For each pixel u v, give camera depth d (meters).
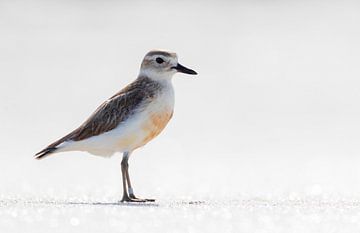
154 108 11.15
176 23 30.53
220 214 9.48
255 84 23.30
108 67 24.52
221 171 14.40
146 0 33.59
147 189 12.38
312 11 32.34
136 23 30.16
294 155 16.16
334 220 9.16
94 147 11.04
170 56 11.45
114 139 10.96
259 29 30.05
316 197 11.31
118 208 9.87
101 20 30.39
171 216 9.30
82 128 11.05
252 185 12.78
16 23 29.14
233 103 21.42
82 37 28.00
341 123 19.39
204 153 16.42
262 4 33.59
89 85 22.64
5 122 18.88
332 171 14.28
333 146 17.08
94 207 9.95
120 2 32.94
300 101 21.66
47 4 31.89
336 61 25.77
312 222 9.03
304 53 26.78
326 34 29.17
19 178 13.30
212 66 25.25
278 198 11.21
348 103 21.41
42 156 11.07
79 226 8.63
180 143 17.50
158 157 16.05
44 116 19.61
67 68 24.31
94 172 14.31
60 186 12.52
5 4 31.30
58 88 22.25
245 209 9.94
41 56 25.52
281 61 25.81
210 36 28.88
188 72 11.46
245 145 17.33
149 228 8.58
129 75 23.78
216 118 19.94
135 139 11.06
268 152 16.53
